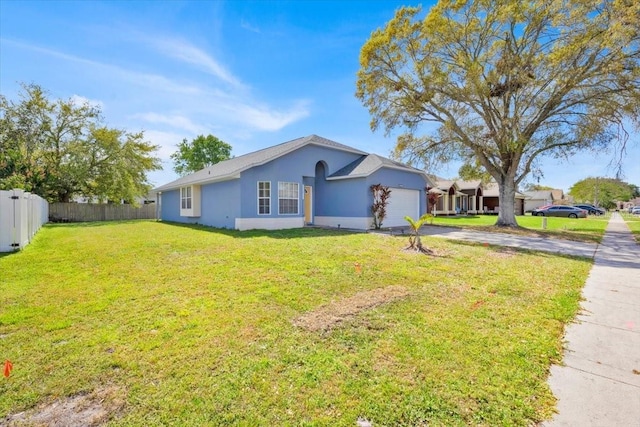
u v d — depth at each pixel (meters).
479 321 3.91
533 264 7.41
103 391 2.50
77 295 4.78
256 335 3.45
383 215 15.30
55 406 2.34
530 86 15.05
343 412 2.27
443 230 15.39
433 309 4.30
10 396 2.44
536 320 3.98
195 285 5.29
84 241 10.31
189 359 2.96
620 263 7.77
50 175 21.56
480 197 38.31
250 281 5.51
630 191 66.06
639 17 11.19
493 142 16.83
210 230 13.75
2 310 4.16
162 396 2.44
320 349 3.16
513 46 15.18
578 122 14.73
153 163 26.72
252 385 2.57
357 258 7.45
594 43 12.84
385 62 15.54
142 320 3.84
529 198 46.09
